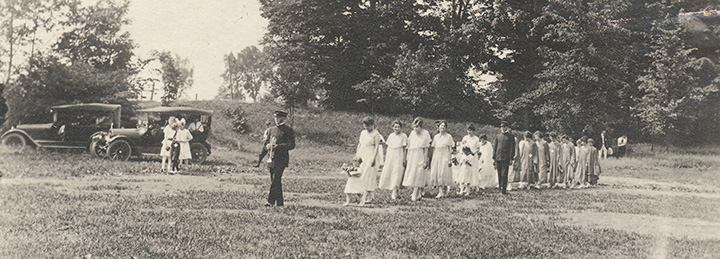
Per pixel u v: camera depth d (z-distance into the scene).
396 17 42.44
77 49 23.08
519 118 42.91
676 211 11.34
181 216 8.50
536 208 11.49
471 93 42.69
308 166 21.75
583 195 14.42
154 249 6.39
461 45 43.00
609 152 32.41
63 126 18.78
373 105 39.03
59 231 7.19
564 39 39.22
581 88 39.78
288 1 33.16
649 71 36.53
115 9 23.64
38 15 21.94
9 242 6.45
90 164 16.56
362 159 11.08
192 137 18.44
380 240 7.34
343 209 10.04
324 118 35.44
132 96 24.02
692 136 35.75
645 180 20.83
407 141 12.24
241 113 29.52
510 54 45.56
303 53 34.44
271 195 10.01
